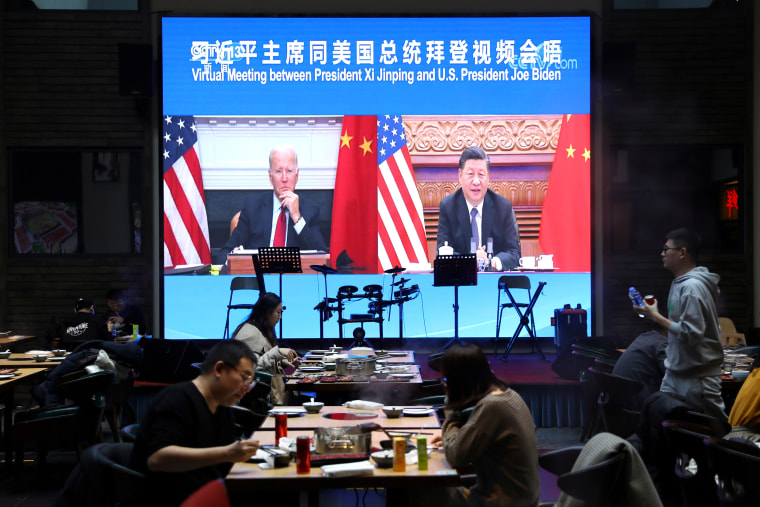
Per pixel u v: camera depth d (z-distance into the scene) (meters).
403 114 9.63
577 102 9.62
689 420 3.87
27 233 9.55
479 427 2.95
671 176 9.75
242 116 9.59
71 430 5.08
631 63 9.16
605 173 9.62
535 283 9.55
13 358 6.74
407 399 4.96
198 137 9.58
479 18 9.60
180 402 2.94
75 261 9.50
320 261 9.57
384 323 9.48
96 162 9.61
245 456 2.76
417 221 9.59
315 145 9.62
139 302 9.50
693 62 9.64
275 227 9.59
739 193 9.73
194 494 1.79
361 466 2.78
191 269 9.52
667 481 4.13
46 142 9.52
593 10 9.66
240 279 9.34
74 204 9.60
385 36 9.62
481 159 9.60
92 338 7.48
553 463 3.17
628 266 9.62
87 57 9.54
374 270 9.58
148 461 2.80
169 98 9.55
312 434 3.41
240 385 3.04
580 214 9.59
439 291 9.52
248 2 9.59
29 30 9.52
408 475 2.73
